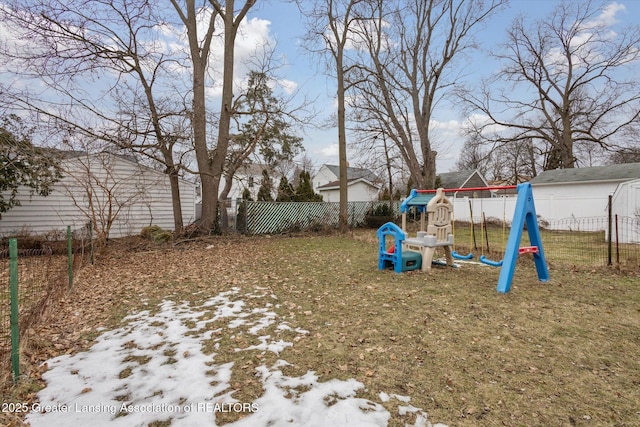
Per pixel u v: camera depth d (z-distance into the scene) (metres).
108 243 10.15
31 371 2.74
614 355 2.98
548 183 18.06
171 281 5.88
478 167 28.27
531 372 2.68
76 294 5.08
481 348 3.12
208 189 12.43
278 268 7.00
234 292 5.11
